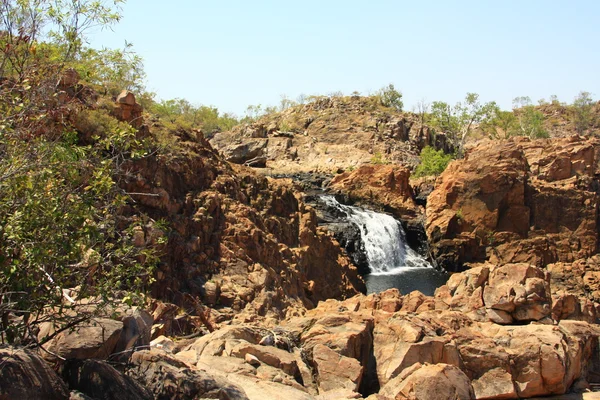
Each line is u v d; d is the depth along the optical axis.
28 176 8.41
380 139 100.12
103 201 10.05
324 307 19.52
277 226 30.09
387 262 51.56
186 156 26.45
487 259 51.50
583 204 53.31
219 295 21.89
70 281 9.39
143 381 9.36
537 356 14.26
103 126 19.72
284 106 131.50
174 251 21.94
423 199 62.81
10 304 8.09
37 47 9.33
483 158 53.78
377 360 14.59
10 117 8.67
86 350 8.98
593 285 40.91
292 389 11.51
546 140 60.81
